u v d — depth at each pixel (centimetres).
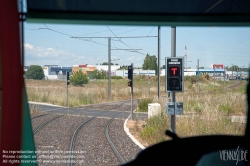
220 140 359
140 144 1239
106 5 439
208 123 1451
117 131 1567
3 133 398
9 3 394
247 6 451
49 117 2172
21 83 407
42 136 1397
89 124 1830
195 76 7531
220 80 7862
